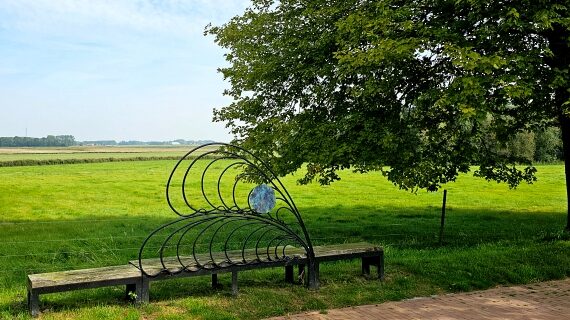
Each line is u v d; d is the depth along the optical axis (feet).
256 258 22.77
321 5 41.16
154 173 133.28
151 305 20.22
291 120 43.57
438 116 39.91
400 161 37.68
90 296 21.80
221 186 99.96
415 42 31.63
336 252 24.26
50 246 41.83
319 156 38.19
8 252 39.55
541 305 22.09
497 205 76.59
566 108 32.22
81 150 323.78
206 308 20.34
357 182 107.65
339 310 21.11
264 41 47.62
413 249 40.01
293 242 44.62
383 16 34.01
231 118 48.11
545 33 35.65
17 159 188.96
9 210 68.85
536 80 32.89
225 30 49.55
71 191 91.76
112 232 50.06
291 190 94.63
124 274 19.85
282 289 23.41
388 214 67.31
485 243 42.01
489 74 31.01
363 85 39.29
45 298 21.42
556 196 86.07
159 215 65.05
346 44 35.78
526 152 143.23
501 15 31.83
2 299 21.66
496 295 23.72
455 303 22.30
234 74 47.75
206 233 48.70
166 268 20.68
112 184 103.71
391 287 24.25
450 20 36.22
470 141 43.70
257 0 50.24
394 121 38.91
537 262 29.32
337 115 41.73
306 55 42.29
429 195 87.97
